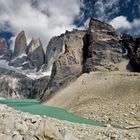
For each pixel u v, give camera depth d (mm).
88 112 116312
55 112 123312
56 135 24828
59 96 170500
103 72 181750
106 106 121062
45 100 192375
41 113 115688
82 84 168625
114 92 140250
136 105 114438
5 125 25781
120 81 152375
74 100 149000
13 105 172625
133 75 157500
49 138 24406
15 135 24344
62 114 116250
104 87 151750
